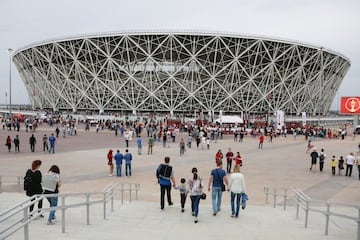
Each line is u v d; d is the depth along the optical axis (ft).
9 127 128.26
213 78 220.64
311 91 258.37
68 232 21.86
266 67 219.00
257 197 41.34
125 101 229.86
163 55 216.95
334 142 119.03
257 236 22.35
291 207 36.17
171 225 25.52
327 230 23.66
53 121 160.45
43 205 31.04
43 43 228.63
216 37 204.64
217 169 29.68
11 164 59.21
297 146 101.81
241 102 234.79
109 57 217.36
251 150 89.15
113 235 21.36
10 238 19.98
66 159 66.44
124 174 53.16
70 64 233.55
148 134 117.08
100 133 127.24
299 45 218.59
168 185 31.45
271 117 211.41
